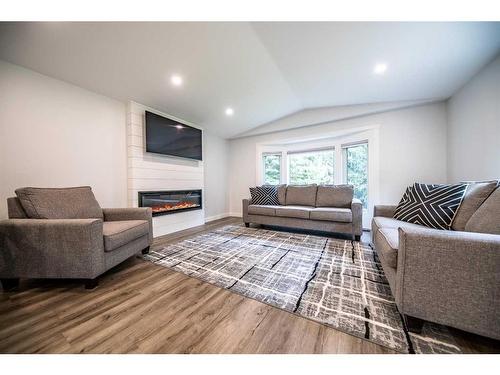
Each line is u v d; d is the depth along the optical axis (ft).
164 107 10.25
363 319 3.72
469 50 5.74
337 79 8.34
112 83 7.93
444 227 5.17
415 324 3.44
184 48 6.59
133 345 3.16
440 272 3.07
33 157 6.69
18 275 4.91
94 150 8.31
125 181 9.41
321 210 9.49
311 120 12.37
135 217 7.22
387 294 4.58
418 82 7.88
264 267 6.11
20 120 6.41
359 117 11.25
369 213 11.00
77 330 3.49
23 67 6.47
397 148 10.25
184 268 6.08
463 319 2.96
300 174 14.30
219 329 3.52
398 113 10.23
